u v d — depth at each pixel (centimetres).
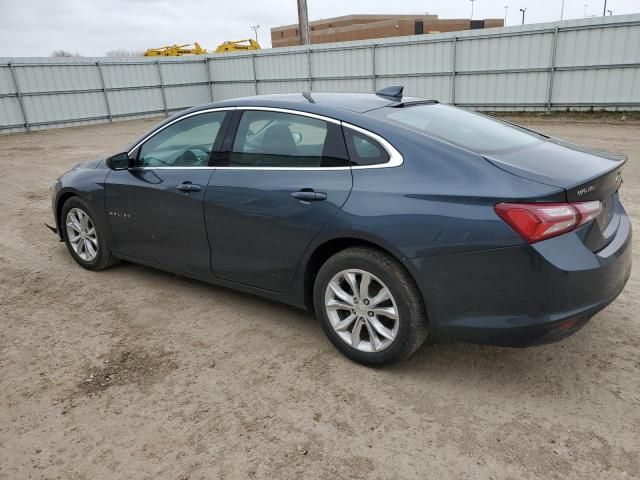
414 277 283
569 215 255
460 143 299
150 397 298
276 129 346
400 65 2045
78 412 286
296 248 329
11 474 243
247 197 346
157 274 484
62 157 1347
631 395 287
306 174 324
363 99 358
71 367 331
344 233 302
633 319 369
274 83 2467
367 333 326
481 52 1839
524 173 267
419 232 276
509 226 256
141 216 422
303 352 341
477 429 264
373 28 4072
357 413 279
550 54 1703
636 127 1437
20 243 599
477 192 266
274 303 416
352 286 311
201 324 384
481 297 270
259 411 283
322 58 2264
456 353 334
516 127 374
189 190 379
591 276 260
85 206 468
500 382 303
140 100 2458
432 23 3981
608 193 286
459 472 236
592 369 312
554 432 260
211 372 321
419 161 289
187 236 393
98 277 481
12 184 977
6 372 327
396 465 241
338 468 241
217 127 378
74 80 2194
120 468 245
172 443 260
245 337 363
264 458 248
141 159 428
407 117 332
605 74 1627
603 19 1582
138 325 385
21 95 2019
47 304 427
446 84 1953
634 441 252
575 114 1692
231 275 377
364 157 306
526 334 265
